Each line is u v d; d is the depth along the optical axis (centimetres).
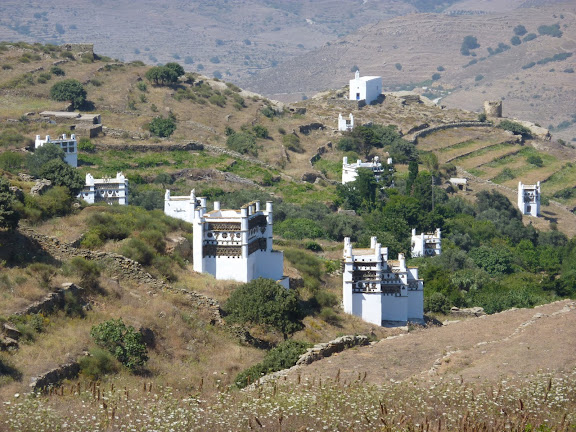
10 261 9088
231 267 11294
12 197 10138
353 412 6088
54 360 7531
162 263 10756
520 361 7588
